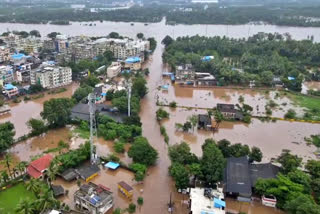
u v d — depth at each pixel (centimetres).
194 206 7375
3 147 9750
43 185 7588
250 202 8075
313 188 8225
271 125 13325
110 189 8394
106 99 15375
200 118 12938
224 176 8706
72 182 8656
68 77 17962
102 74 19638
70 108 12988
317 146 11488
